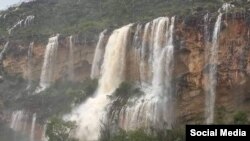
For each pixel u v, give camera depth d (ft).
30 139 278.87
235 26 225.15
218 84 226.99
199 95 231.09
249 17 222.28
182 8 287.07
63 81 305.73
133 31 266.98
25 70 326.85
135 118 234.17
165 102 238.48
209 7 252.42
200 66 232.32
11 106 301.84
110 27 293.43
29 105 290.35
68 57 305.12
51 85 309.63
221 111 223.51
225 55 226.17
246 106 220.43
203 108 229.45
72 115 262.67
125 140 195.42
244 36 222.28
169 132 187.21
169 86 240.73
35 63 322.34
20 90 317.83
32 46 323.78
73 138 233.35
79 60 298.56
